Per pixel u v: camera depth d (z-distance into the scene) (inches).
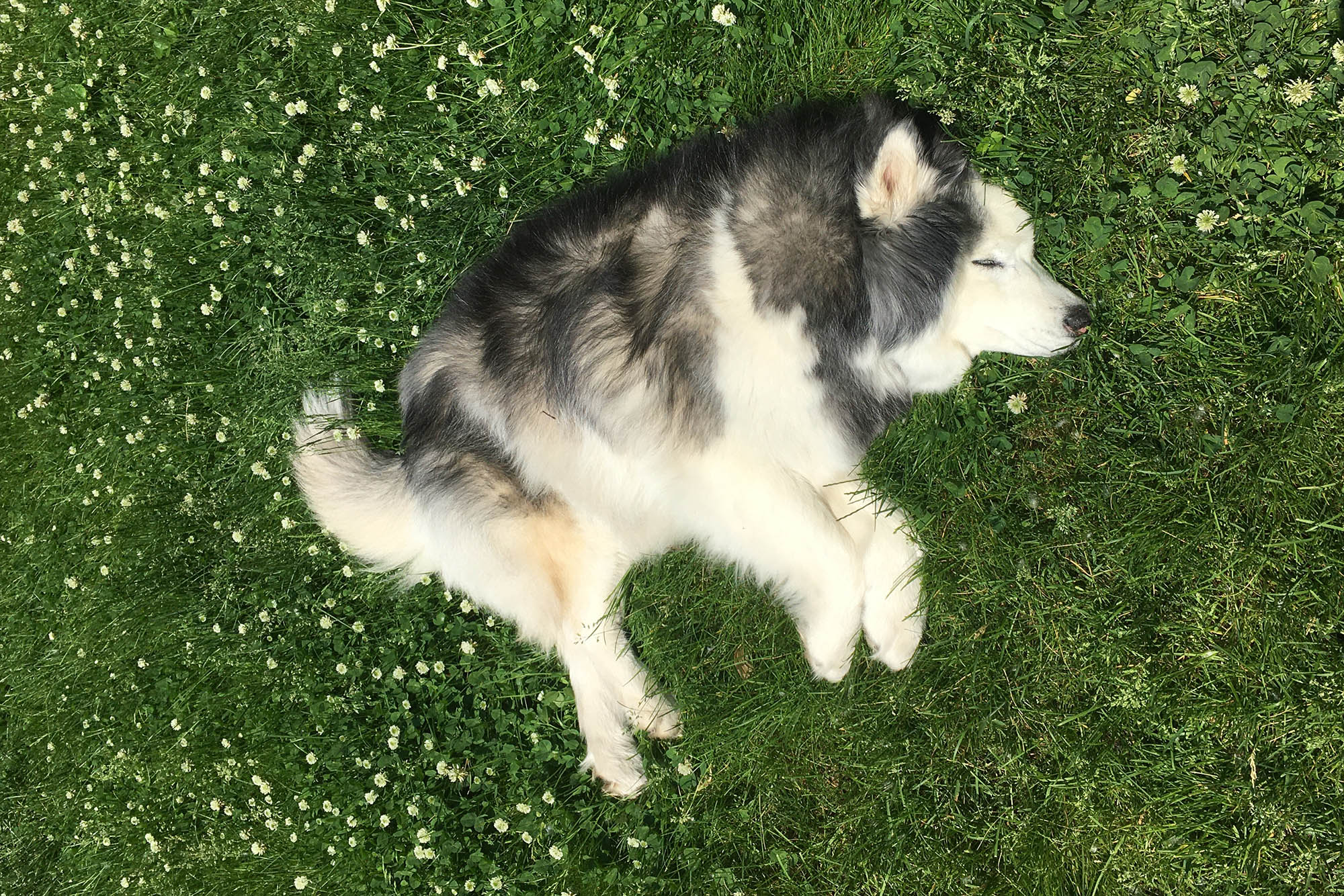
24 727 63.5
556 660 56.9
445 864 55.2
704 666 55.5
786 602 51.6
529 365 50.6
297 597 59.8
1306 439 49.8
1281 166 50.1
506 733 57.1
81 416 64.6
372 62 59.9
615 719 54.1
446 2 60.8
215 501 61.7
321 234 60.1
